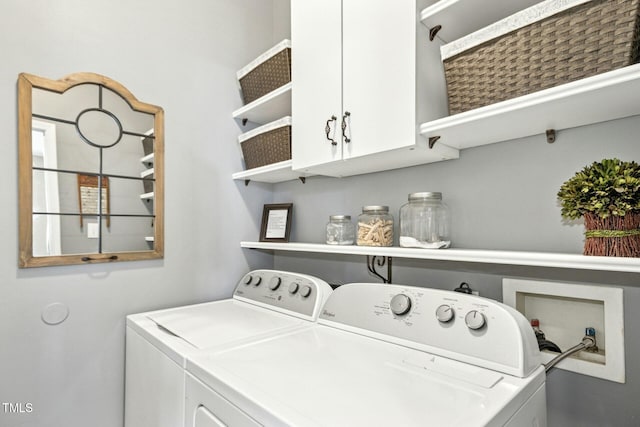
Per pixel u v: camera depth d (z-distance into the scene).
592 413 0.96
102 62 1.48
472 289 1.22
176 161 1.69
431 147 1.12
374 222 1.37
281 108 1.77
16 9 1.28
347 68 1.25
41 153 1.32
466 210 1.25
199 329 1.25
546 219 1.07
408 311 1.10
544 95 0.84
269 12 2.14
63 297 1.36
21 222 1.26
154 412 1.19
